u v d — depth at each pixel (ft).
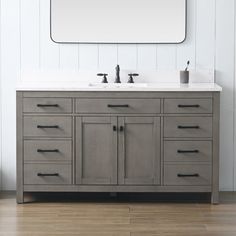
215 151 18.43
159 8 19.74
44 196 19.43
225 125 19.99
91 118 18.39
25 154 18.49
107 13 19.77
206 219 17.06
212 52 19.83
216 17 19.75
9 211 17.83
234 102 19.92
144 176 18.53
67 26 19.80
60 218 17.15
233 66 19.84
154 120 18.37
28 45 19.88
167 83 19.80
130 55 19.86
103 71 19.88
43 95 18.33
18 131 18.45
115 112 18.35
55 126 18.39
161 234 15.80
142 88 18.24
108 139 18.47
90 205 18.47
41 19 19.84
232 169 20.06
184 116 18.34
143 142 18.44
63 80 19.92
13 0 19.80
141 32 19.79
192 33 19.79
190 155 18.44
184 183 18.49
